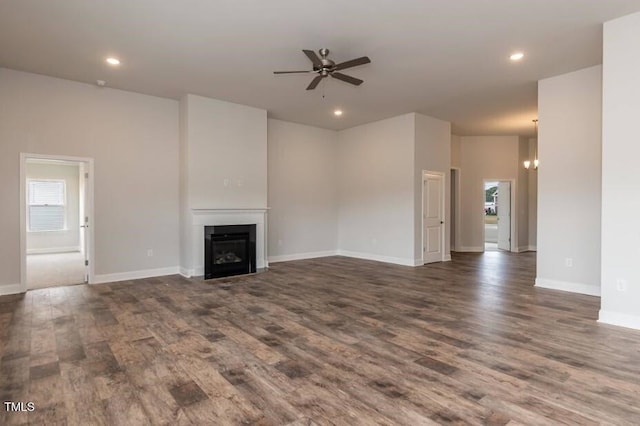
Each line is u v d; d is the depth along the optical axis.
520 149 9.38
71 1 3.21
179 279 5.73
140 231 5.86
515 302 4.36
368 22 3.60
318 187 8.37
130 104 5.75
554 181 5.02
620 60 3.51
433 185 7.44
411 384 2.38
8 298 4.55
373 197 7.84
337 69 3.91
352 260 7.80
